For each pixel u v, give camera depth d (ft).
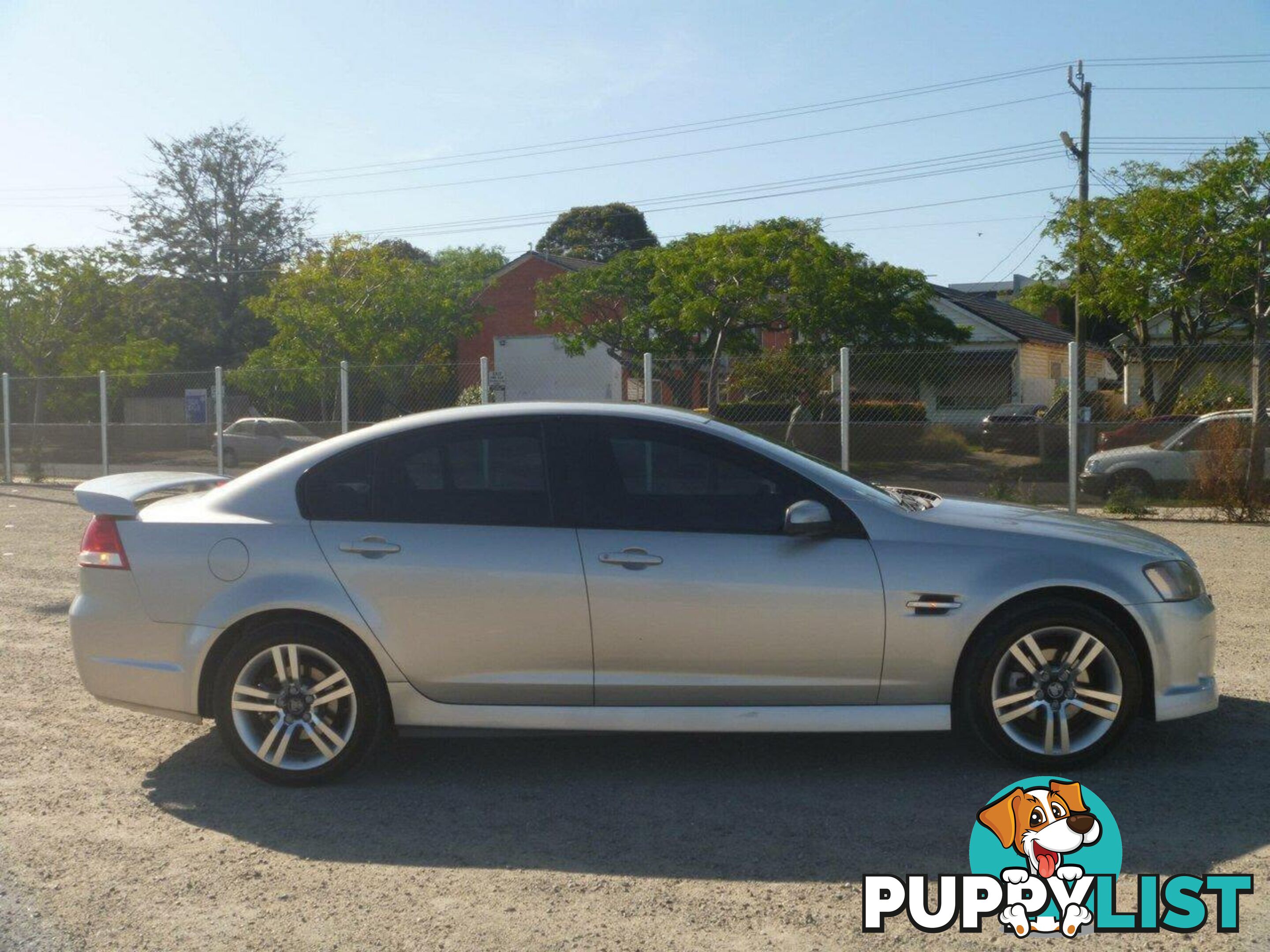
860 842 13.38
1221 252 62.28
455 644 15.40
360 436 16.26
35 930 11.39
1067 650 15.31
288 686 15.58
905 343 79.00
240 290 185.47
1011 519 16.31
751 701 15.35
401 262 110.11
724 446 15.89
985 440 50.70
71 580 32.48
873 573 15.16
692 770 16.12
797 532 15.10
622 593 15.21
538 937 11.16
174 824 14.30
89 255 106.93
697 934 11.16
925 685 15.30
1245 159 62.08
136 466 64.03
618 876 12.55
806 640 15.15
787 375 49.85
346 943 11.07
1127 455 47.67
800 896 11.98
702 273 77.41
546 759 16.78
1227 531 40.70
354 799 15.19
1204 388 59.11
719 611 15.15
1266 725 17.58
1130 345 90.89
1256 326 60.80
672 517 15.53
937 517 15.97
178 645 15.70
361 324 103.50
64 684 21.12
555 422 16.07
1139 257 68.18
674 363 52.75
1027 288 89.51
